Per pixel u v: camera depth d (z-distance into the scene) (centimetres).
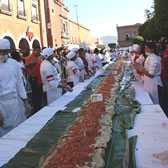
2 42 298
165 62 507
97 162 149
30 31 1922
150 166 150
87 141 175
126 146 170
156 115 252
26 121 262
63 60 920
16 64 324
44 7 2358
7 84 303
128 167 150
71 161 149
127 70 763
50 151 172
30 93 607
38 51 583
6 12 1553
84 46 777
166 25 754
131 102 301
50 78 400
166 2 696
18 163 164
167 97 501
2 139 212
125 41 5966
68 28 3316
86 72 654
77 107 311
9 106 304
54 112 295
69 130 210
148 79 401
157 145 179
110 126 211
